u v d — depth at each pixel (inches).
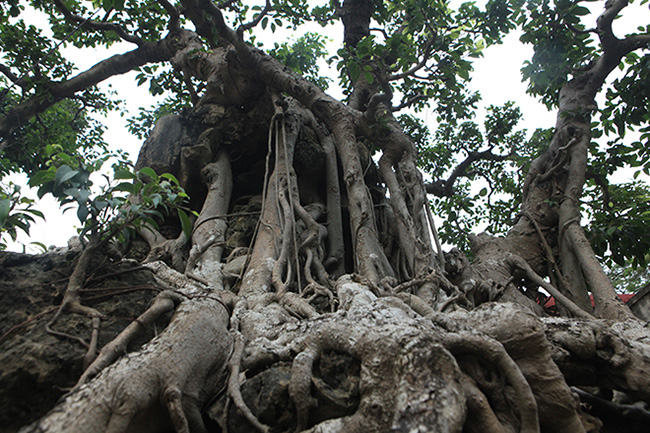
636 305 259.1
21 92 424.2
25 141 412.8
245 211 289.3
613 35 297.7
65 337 107.7
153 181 144.6
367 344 101.5
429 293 196.1
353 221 246.1
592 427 104.9
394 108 328.2
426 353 92.0
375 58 307.7
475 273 243.1
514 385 95.6
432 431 78.4
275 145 291.3
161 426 95.1
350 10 393.4
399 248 257.3
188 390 100.8
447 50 301.9
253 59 309.9
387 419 88.0
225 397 109.7
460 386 89.8
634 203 301.9
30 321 109.0
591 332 117.1
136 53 414.6
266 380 107.6
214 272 210.1
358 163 270.8
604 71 314.3
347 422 92.3
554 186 290.8
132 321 120.3
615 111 327.6
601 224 297.7
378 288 172.7
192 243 243.6
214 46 382.0
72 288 119.3
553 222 286.2
